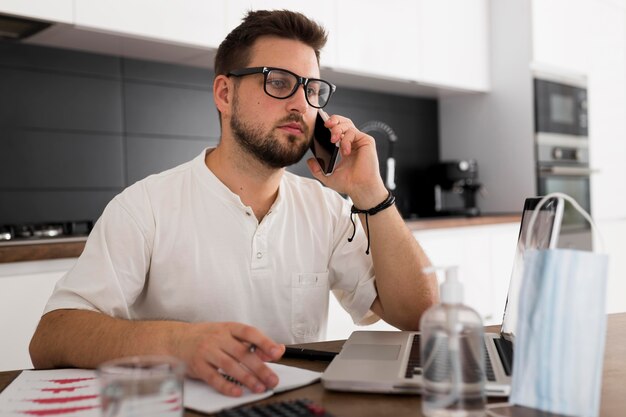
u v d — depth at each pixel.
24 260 1.88
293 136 1.23
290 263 1.33
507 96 3.70
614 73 4.19
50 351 0.98
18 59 2.42
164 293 1.25
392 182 3.46
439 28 3.48
